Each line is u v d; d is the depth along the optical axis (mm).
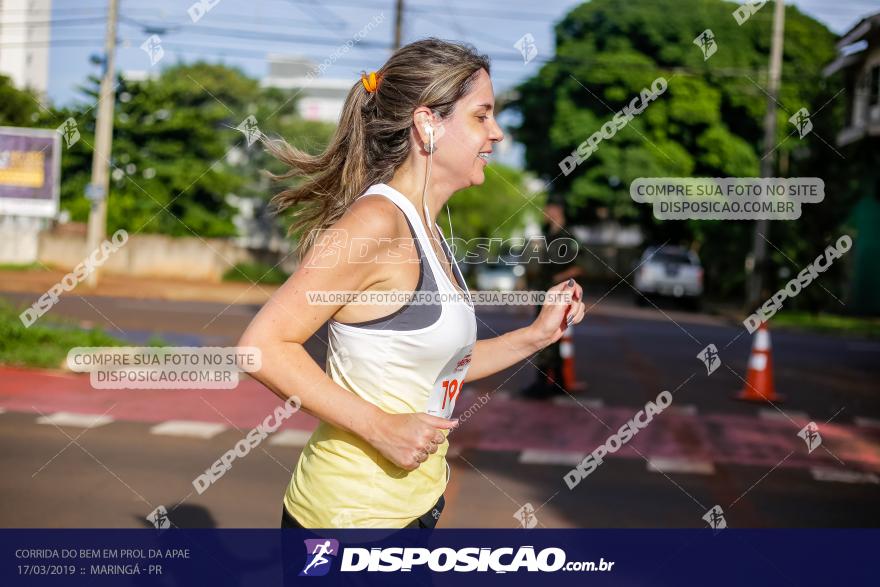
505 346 2748
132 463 7395
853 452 8859
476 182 2371
